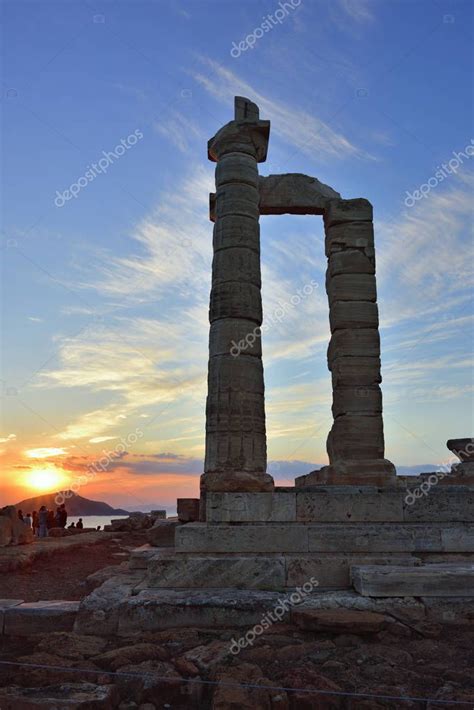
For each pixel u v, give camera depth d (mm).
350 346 14312
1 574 12914
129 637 7664
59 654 6871
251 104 13367
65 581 12555
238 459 11023
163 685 5922
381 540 9383
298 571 8961
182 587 8922
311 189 15133
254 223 12680
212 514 9867
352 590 8680
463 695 5438
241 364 11594
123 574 10438
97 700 5496
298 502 9891
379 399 14086
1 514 16312
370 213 14992
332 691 5625
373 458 13695
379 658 6527
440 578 8086
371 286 14609
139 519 24344
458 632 7492
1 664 6559
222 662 6512
